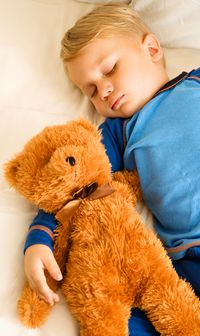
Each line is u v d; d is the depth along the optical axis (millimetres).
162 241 800
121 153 909
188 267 729
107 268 633
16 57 1010
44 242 667
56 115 942
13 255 707
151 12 1057
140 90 913
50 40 1058
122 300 633
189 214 774
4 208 762
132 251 648
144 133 874
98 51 914
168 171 812
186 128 837
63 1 1139
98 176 704
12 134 884
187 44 1073
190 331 623
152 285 642
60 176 638
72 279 642
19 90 972
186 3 1010
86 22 977
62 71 1015
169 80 990
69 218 679
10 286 671
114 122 929
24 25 1065
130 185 852
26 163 677
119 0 1136
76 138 698
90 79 912
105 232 659
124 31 957
